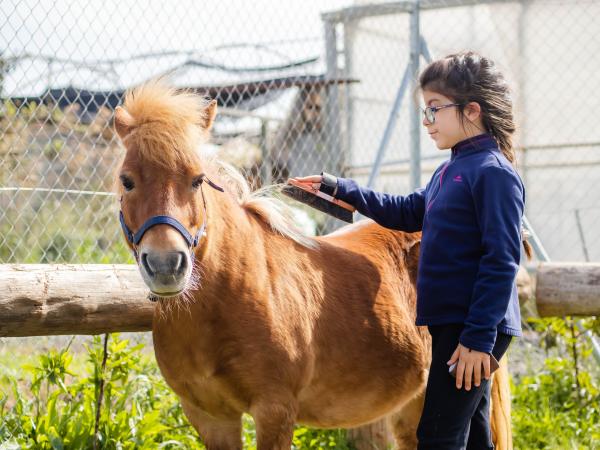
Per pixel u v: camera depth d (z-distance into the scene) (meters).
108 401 3.04
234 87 5.75
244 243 2.36
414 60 4.69
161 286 1.96
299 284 2.48
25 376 3.69
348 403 2.65
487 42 6.28
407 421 3.06
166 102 2.12
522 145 6.37
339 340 2.55
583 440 3.74
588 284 3.65
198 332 2.28
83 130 4.75
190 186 2.07
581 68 6.29
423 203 2.66
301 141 6.35
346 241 2.90
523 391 4.27
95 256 4.59
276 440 2.32
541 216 6.45
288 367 2.34
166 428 3.14
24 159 4.20
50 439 2.82
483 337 2.00
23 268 2.57
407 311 2.83
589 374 4.36
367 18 6.33
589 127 6.29
